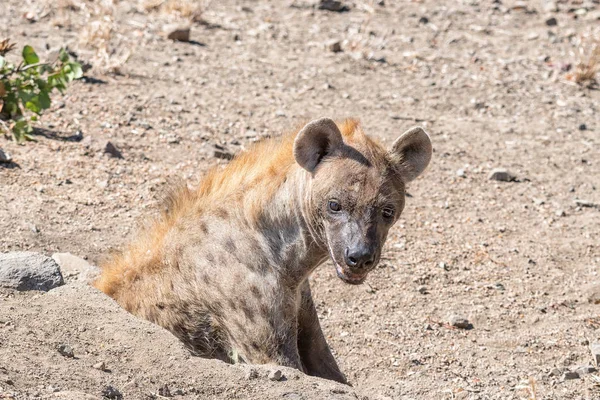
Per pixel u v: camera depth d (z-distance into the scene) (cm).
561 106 1734
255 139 1405
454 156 1463
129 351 704
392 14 2183
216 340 826
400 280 1103
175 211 861
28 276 786
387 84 1753
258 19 2058
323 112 1565
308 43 1930
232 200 827
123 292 862
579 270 1164
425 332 1012
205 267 814
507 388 915
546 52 2012
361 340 987
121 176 1214
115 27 1753
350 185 763
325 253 813
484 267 1152
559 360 973
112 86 1527
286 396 682
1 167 1169
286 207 804
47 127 1320
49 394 607
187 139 1369
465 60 1927
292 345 810
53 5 1866
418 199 1311
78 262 975
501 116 1661
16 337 687
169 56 1738
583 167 1476
